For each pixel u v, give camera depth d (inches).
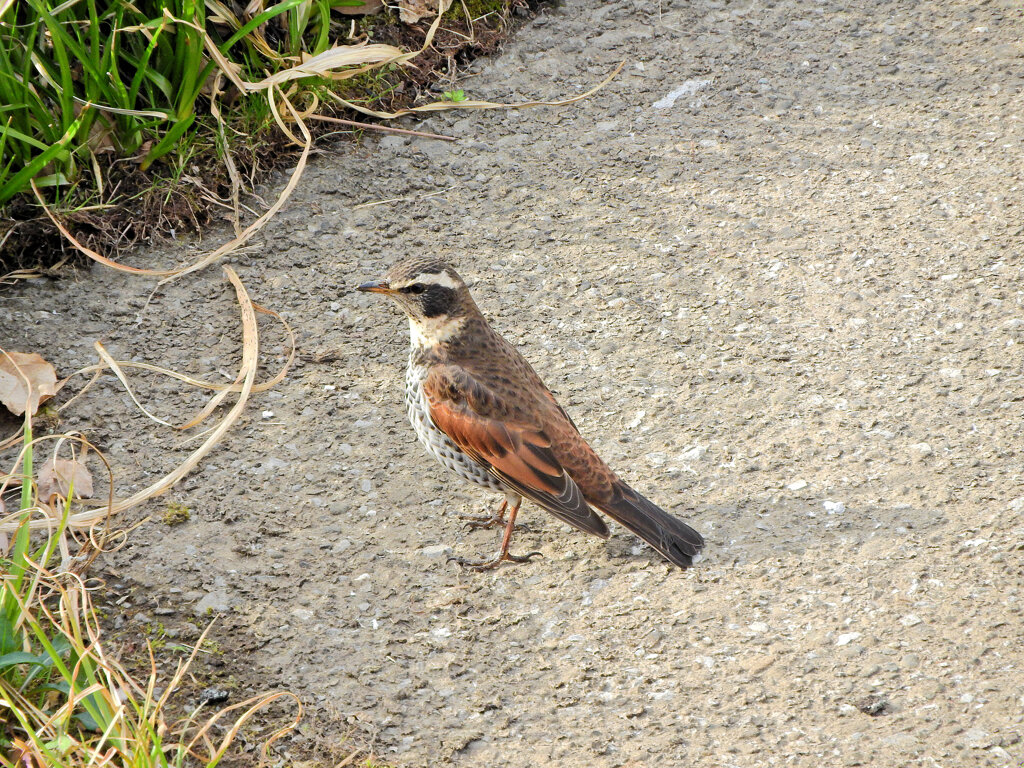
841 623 352.5
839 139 560.7
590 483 371.9
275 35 551.2
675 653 347.3
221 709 323.9
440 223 516.4
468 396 373.1
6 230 464.8
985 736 314.3
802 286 486.9
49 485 386.6
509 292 486.9
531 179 541.6
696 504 398.0
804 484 402.9
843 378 444.1
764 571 372.5
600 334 469.4
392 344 462.6
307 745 318.7
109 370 434.6
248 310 430.6
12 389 411.5
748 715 327.0
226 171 513.3
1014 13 636.1
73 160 482.9
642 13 639.8
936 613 353.1
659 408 437.1
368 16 585.6
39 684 310.2
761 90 590.9
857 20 638.5
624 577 376.2
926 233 507.5
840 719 323.6
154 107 498.0
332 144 550.3
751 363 453.7
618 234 514.3
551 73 597.9
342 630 355.6
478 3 613.0
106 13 482.9
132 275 474.6
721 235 513.3
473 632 357.1
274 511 394.9
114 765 295.1
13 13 469.7
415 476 414.3
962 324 463.5
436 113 572.1
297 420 430.3
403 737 323.3
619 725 326.3
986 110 572.4
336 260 495.2
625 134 566.6
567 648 351.3
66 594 301.3
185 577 367.2
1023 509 385.1
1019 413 422.6
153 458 408.5
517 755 318.7
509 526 382.6
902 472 404.5
